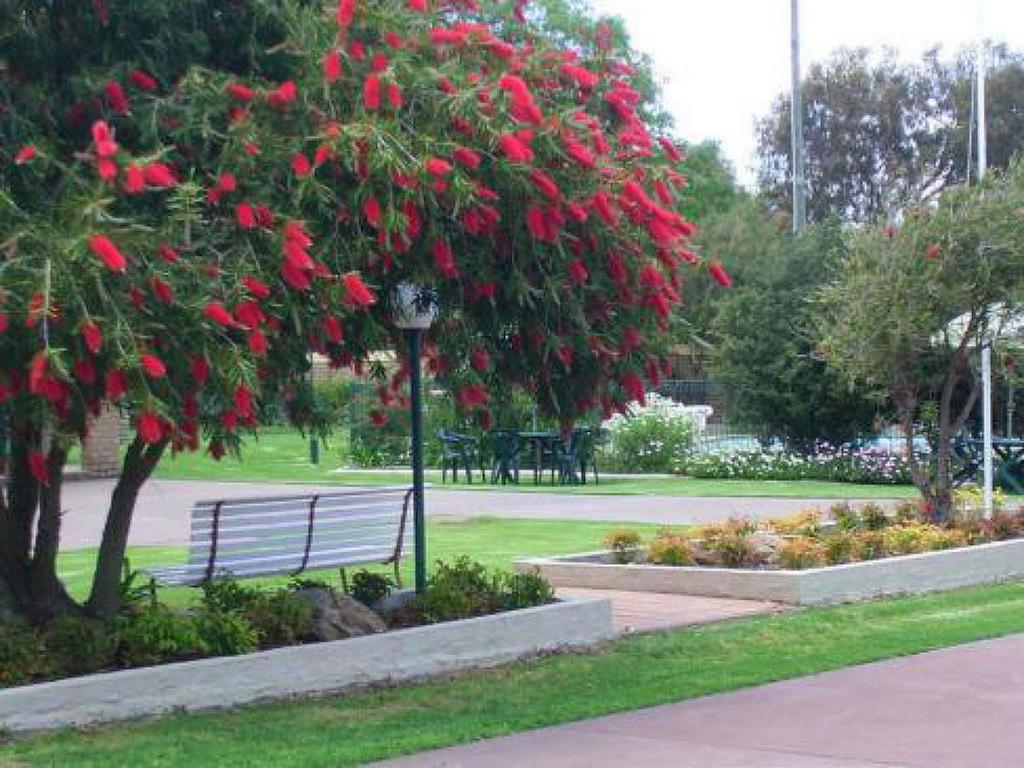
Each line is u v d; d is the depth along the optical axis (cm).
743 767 666
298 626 891
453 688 857
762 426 2922
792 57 3853
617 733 735
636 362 891
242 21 795
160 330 641
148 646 816
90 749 695
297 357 778
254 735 729
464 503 2250
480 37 813
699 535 1372
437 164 692
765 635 1023
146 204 706
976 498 1647
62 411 641
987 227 1364
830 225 2980
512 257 807
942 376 1504
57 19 764
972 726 745
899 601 1191
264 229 691
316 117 746
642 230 822
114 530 899
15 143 712
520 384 910
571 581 1292
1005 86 5178
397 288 860
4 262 616
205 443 895
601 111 888
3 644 784
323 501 1060
